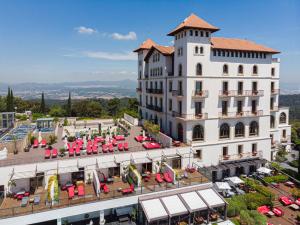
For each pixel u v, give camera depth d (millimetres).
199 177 39656
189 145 45188
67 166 36219
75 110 107688
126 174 39188
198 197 34406
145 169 41625
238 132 50562
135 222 33594
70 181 37156
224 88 48438
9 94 89375
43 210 29500
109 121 75250
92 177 37469
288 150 64250
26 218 28750
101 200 31906
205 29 44812
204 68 46094
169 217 31078
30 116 69500
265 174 48531
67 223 32875
